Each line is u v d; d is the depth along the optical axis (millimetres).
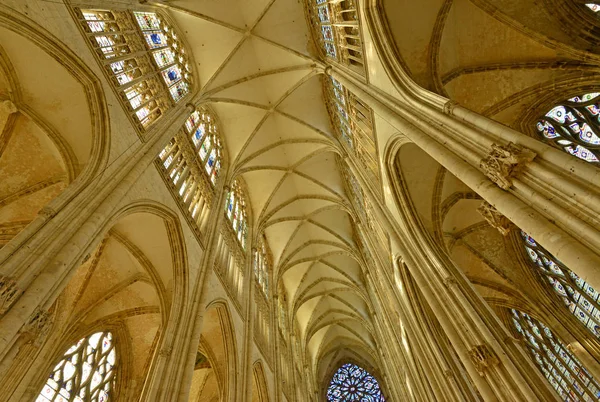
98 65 10078
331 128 21297
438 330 13125
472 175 6859
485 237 15172
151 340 14289
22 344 5488
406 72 11117
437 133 8430
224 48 17953
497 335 8703
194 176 15109
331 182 23625
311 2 18109
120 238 11812
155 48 14562
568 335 12539
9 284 5488
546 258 13758
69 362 11625
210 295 12695
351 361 32406
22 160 10672
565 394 13219
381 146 13594
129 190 9391
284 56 18984
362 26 12758
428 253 11555
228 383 12805
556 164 5457
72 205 7449
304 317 30078
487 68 12438
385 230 14383
